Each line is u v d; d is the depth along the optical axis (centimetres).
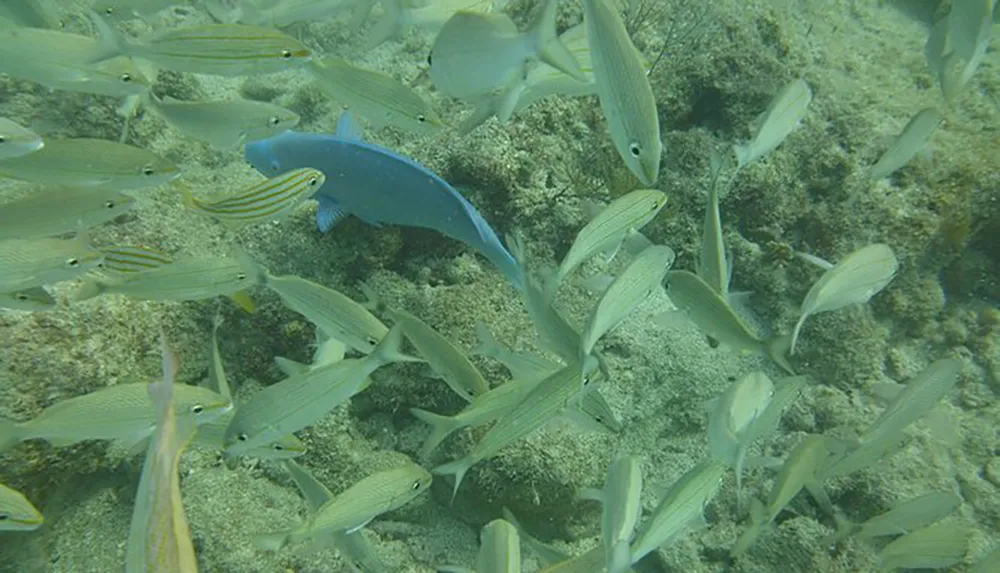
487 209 127
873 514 122
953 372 94
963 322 159
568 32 82
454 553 110
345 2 114
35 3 112
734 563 114
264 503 101
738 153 92
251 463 104
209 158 135
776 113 92
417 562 108
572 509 110
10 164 80
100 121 126
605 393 123
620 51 62
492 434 76
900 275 153
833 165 151
